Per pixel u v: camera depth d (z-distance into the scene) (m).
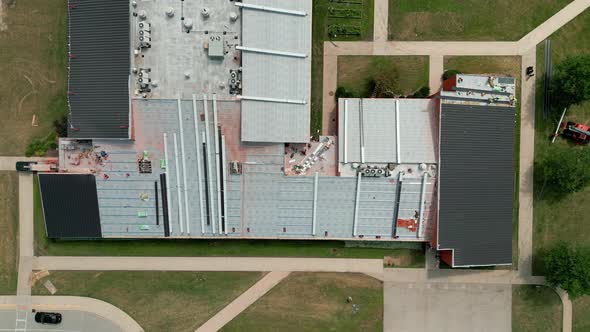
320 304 32.94
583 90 29.38
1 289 32.94
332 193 31.12
